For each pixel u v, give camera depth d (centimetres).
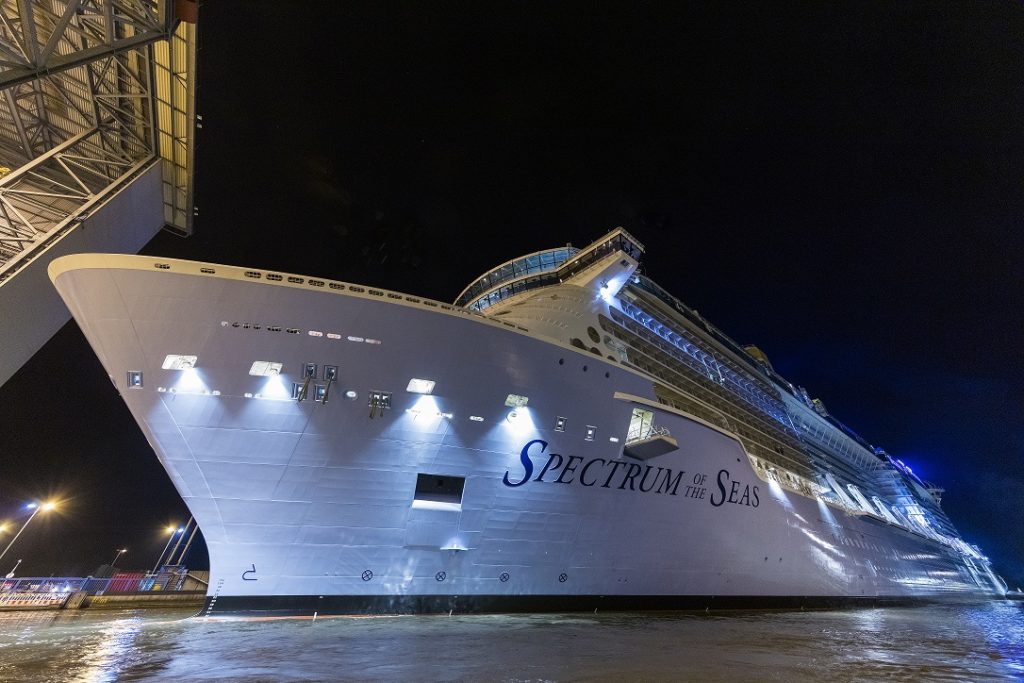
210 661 964
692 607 2234
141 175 2777
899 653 1445
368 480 1452
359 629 1314
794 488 2956
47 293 2206
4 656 1030
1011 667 1270
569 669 976
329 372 1396
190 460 1343
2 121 2616
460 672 912
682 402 2428
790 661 1213
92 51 1540
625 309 2536
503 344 1611
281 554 1416
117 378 1320
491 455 1587
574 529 1767
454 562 1584
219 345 1327
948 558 5753
